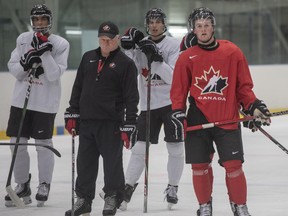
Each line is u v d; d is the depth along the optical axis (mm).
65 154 20109
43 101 12516
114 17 28547
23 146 12555
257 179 15445
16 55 12688
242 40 32719
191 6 31094
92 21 27719
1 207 12617
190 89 10125
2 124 23469
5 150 21000
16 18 24625
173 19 30625
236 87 10086
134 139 10602
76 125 10914
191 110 10133
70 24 27078
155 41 12367
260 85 31391
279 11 33625
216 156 19047
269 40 33312
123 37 12289
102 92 10594
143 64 12359
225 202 12758
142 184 15008
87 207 10688
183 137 9930
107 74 10602
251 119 9867
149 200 13133
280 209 12125
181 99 10016
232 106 9977
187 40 11570
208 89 9969
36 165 18047
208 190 10227
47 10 12422
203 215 10156
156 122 12422
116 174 10695
